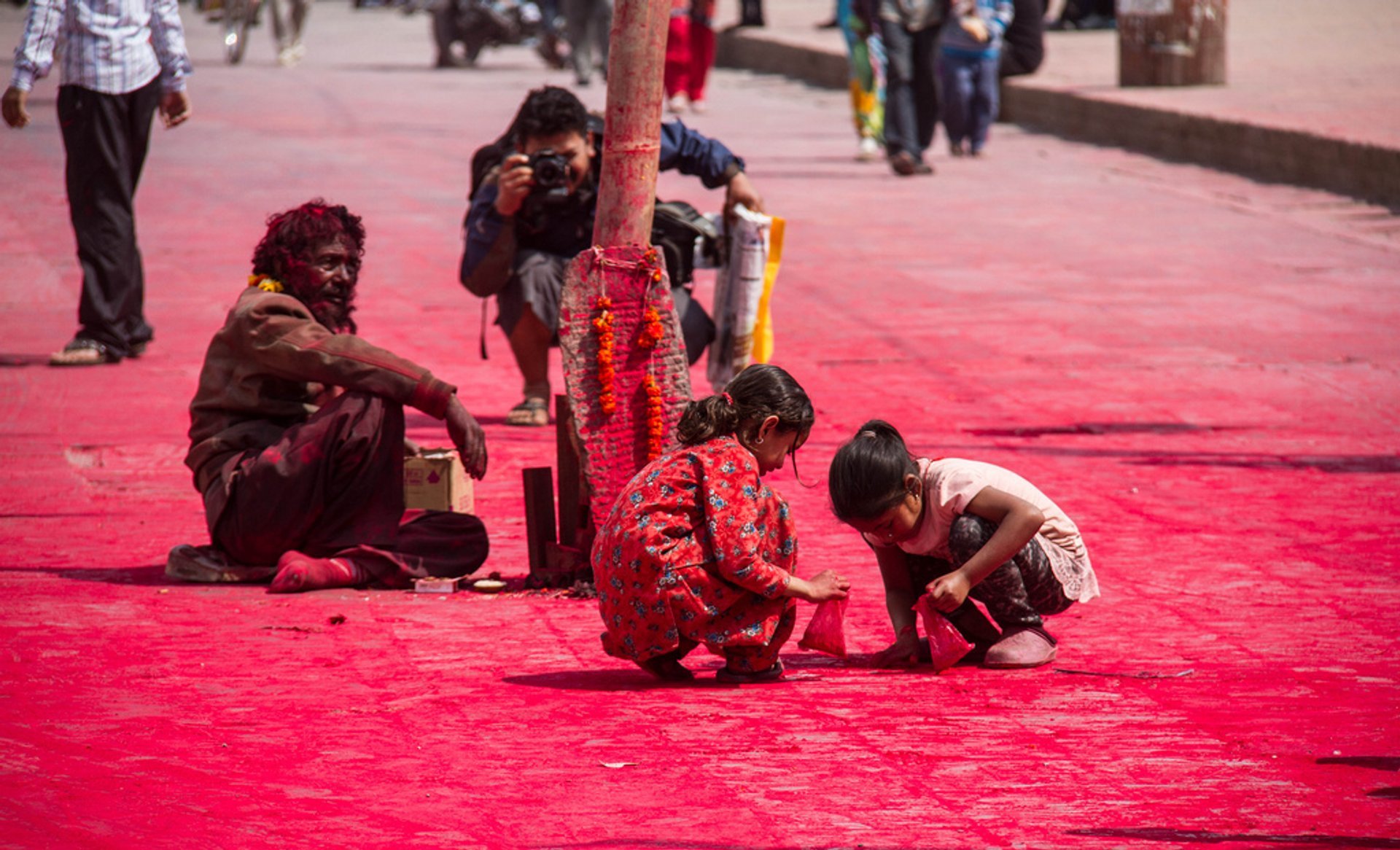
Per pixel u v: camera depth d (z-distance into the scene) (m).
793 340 21.28
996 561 9.39
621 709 8.73
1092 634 10.36
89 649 9.85
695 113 47.69
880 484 9.39
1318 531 13.09
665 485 9.30
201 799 6.98
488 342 21.19
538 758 7.77
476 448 11.69
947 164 37.44
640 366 11.23
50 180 34.59
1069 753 7.83
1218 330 21.69
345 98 50.88
